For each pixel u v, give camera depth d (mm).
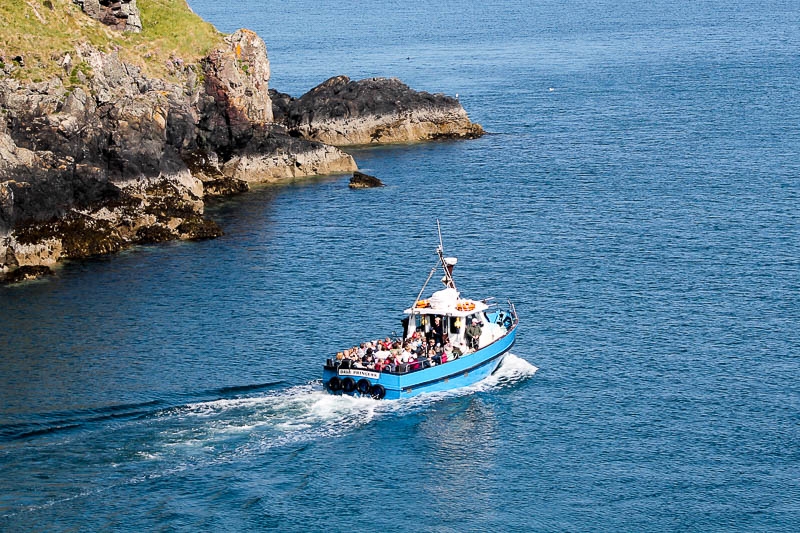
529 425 115625
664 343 138625
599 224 199625
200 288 162125
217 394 121562
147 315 149875
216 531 95500
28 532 94062
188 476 103688
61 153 186125
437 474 105625
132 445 109188
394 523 97750
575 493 102750
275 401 118812
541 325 145625
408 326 126062
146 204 194500
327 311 151125
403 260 176750
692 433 114188
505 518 98688
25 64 192750
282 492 101750
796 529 96750
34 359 133500
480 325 128375
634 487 103750
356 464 106938
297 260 177000
